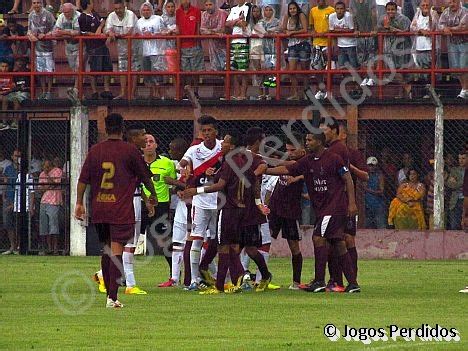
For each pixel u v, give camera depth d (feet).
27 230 213.66
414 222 205.67
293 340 99.76
